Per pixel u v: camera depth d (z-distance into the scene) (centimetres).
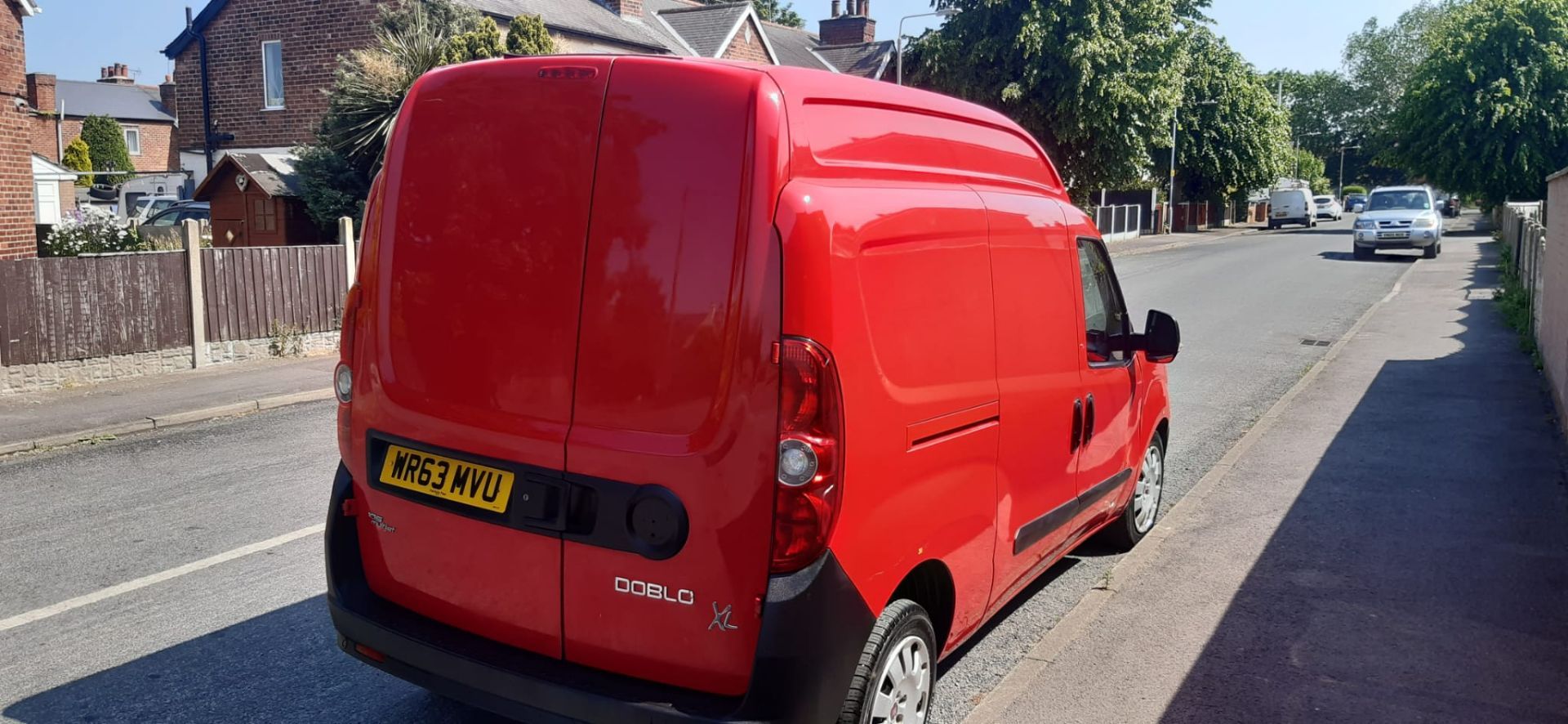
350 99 1962
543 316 335
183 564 593
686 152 315
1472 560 591
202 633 499
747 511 307
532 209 338
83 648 482
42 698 433
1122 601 533
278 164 2138
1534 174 4212
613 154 325
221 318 1270
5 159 1352
